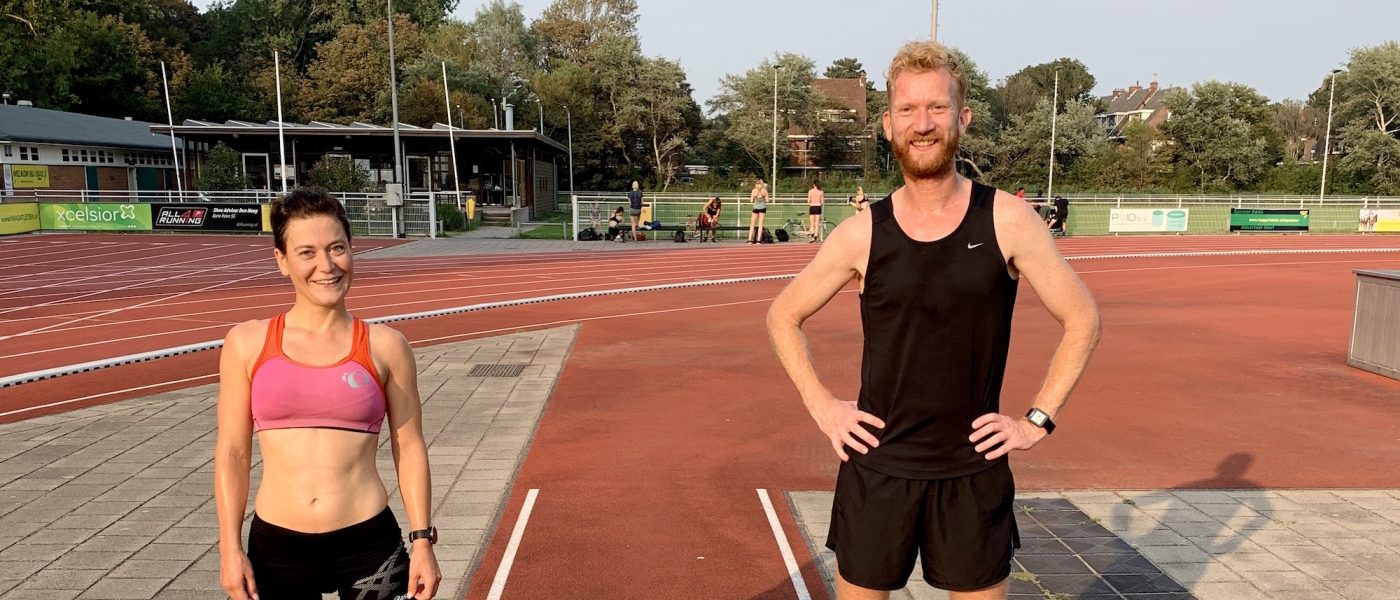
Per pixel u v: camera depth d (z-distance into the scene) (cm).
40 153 3447
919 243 214
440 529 473
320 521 238
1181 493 535
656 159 5988
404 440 260
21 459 593
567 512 502
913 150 211
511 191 3947
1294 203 3975
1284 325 1208
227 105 5166
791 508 511
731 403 768
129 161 3938
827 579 418
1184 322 1233
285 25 6372
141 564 424
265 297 1480
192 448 621
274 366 238
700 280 1744
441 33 6081
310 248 237
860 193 2638
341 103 5334
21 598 387
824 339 1091
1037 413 220
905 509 224
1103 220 3322
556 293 1539
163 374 887
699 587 408
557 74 5878
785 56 5494
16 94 4378
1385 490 544
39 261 2089
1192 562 428
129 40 5028
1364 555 439
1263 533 468
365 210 2977
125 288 1597
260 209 2844
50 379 863
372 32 5769
